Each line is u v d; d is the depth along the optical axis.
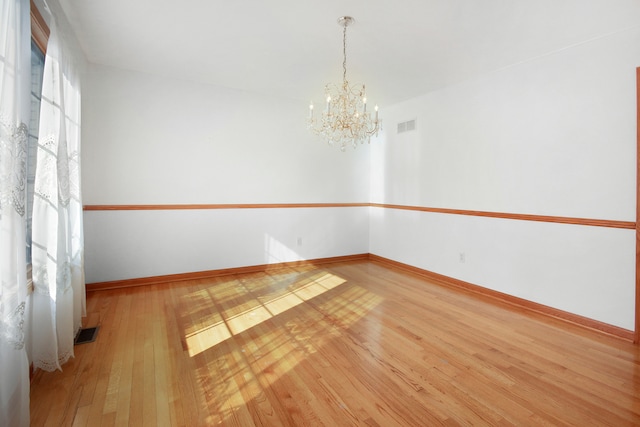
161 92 3.68
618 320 2.49
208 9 2.29
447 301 3.27
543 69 2.92
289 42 2.77
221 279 3.97
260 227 4.36
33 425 1.51
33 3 1.79
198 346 2.30
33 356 1.82
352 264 4.85
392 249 4.75
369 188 5.21
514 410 1.66
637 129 2.38
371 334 2.51
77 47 2.79
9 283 1.36
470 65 3.18
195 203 3.92
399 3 2.16
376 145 5.03
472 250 3.58
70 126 2.42
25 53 1.48
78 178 2.51
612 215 2.52
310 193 4.72
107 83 3.43
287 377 1.93
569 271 2.77
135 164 3.59
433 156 4.04
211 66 3.36
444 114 3.88
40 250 1.81
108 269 3.52
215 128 3.99
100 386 1.82
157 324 2.66
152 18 2.42
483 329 2.62
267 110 4.32
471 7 2.19
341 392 1.79
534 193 3.01
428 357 2.17
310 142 4.68
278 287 3.69
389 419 1.59
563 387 1.86
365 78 3.58
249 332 2.53
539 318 2.85
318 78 3.64
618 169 2.48
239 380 1.90
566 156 2.78
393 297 3.38
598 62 2.58
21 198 1.42
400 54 2.95
